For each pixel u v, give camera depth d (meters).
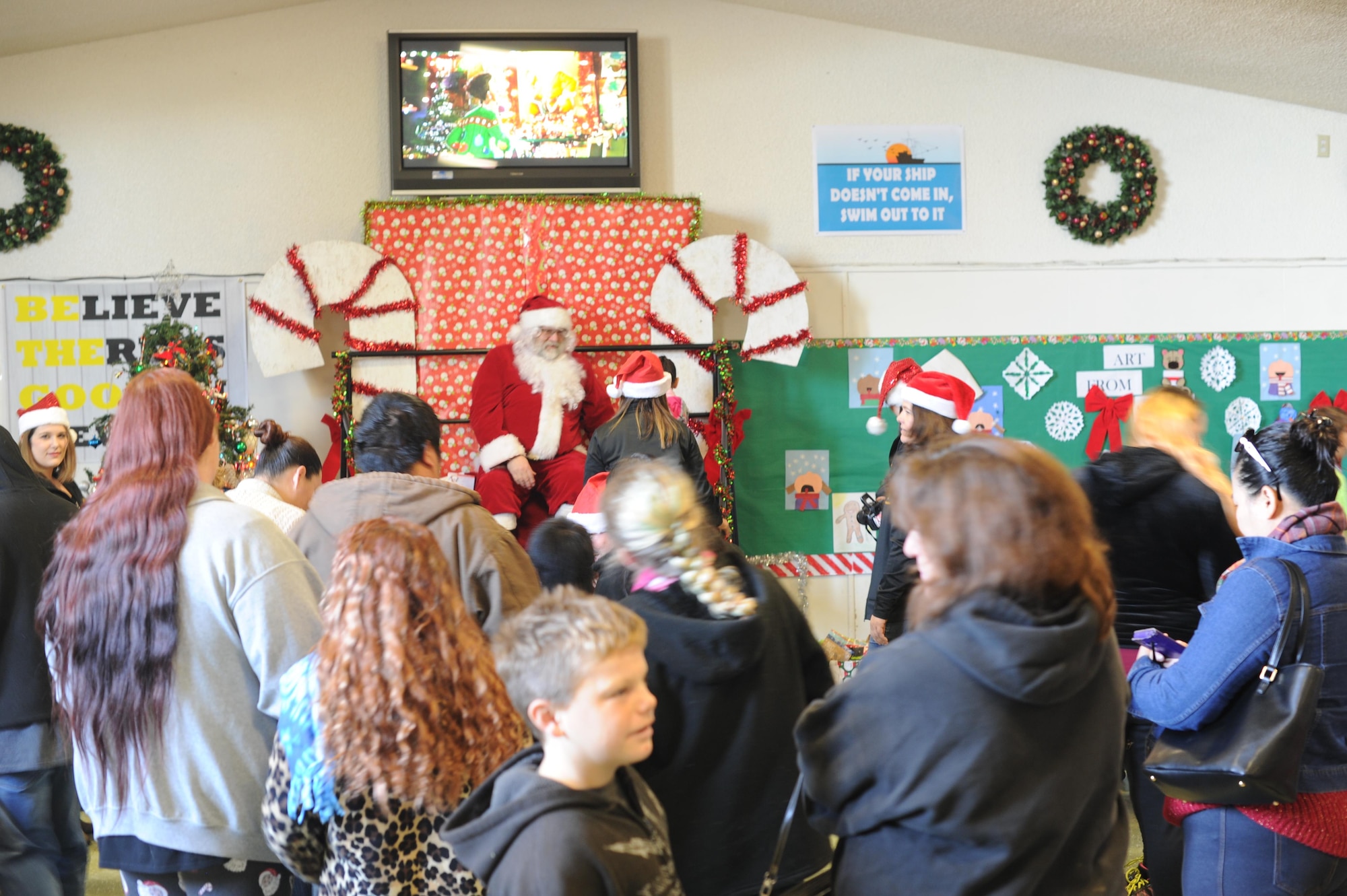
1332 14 4.59
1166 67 5.60
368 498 2.35
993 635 1.26
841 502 5.74
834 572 5.73
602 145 5.49
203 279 5.48
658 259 5.50
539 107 5.46
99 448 5.45
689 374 5.50
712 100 5.68
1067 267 5.82
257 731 1.96
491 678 1.68
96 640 1.90
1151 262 5.86
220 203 5.49
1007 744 1.28
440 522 2.34
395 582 1.61
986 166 5.79
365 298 5.33
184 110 5.47
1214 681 1.90
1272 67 5.32
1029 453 1.34
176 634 1.91
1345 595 1.94
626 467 1.83
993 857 1.29
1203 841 2.00
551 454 5.13
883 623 3.24
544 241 5.45
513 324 5.41
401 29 5.54
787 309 5.48
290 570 1.98
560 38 5.47
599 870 1.35
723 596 1.72
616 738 1.40
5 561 2.54
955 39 5.69
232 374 5.49
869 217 5.75
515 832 1.38
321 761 1.59
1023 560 1.27
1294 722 1.82
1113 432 5.81
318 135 5.52
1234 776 1.84
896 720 1.32
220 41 5.48
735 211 5.70
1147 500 2.45
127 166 5.45
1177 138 5.86
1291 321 5.91
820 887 1.76
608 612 1.43
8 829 2.59
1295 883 1.90
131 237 5.46
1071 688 1.28
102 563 1.92
